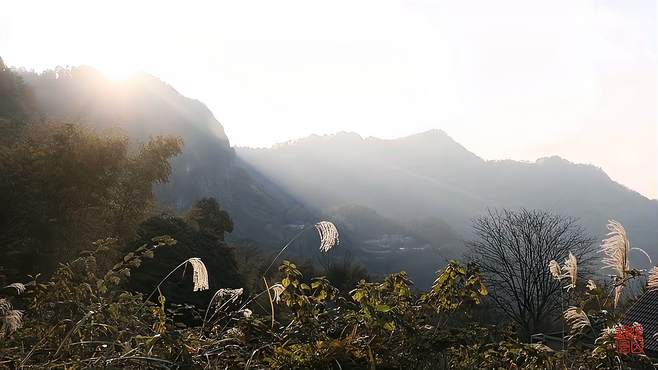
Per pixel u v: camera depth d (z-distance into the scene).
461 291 5.08
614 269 5.01
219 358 4.21
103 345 4.16
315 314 4.64
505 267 28.70
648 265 5.01
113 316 4.44
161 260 24.08
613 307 4.96
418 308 5.05
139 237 25.27
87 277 5.02
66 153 21.61
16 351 4.26
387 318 4.49
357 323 4.52
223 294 4.74
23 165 21.34
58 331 4.25
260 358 4.23
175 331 4.37
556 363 4.76
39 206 20.39
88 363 3.88
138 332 4.42
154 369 3.85
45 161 21.23
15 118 41.06
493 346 4.93
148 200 27.16
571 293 5.27
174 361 3.87
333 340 4.33
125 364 3.85
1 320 4.16
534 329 25.58
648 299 16.64
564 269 5.19
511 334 5.33
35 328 4.50
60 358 4.04
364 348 4.30
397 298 5.01
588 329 4.94
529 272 27.84
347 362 4.25
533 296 27.61
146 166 25.95
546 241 28.52
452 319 5.55
